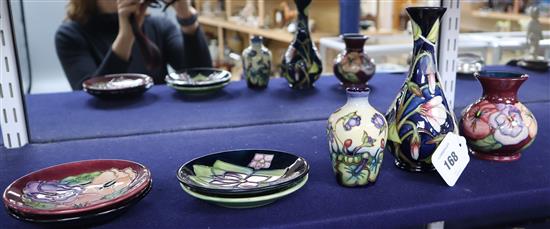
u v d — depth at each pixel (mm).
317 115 1161
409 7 755
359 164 700
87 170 735
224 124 1101
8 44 923
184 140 997
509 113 791
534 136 808
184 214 653
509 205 708
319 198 690
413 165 773
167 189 737
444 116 752
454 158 739
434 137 738
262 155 765
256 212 653
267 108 1228
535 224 753
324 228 629
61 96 1390
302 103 1269
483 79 810
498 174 771
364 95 707
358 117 698
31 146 977
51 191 678
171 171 817
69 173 727
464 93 1348
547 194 720
